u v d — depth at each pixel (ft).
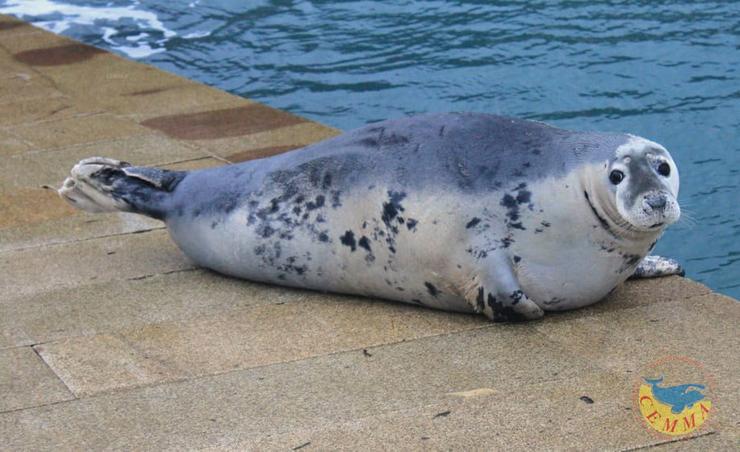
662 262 17.62
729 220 24.13
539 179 15.38
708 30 34.71
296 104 30.89
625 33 34.81
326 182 16.56
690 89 30.60
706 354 14.65
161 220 18.92
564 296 15.84
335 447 12.60
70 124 26.58
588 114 29.40
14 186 22.34
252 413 13.44
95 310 16.66
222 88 32.17
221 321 16.20
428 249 15.75
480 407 13.42
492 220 15.49
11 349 15.37
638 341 15.11
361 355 14.97
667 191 14.74
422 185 15.72
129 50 35.47
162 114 27.27
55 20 38.58
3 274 18.12
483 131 16.02
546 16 36.73
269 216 16.94
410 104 30.53
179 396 13.92
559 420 13.06
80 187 18.34
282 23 37.47
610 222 15.19
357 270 16.53
